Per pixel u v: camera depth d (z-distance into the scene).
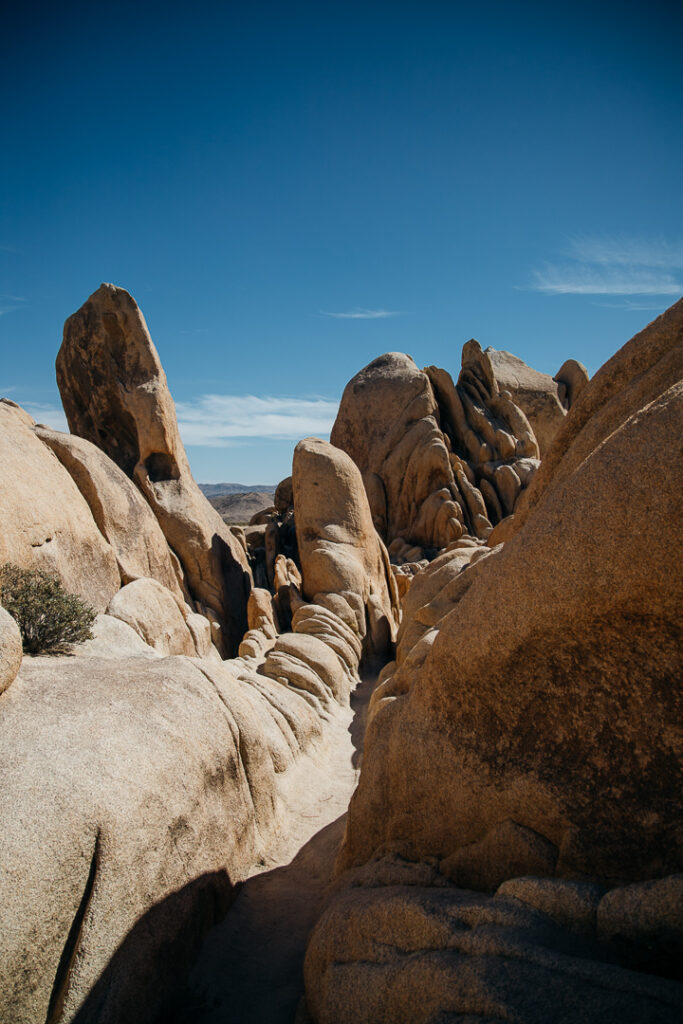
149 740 5.58
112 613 9.69
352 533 17.08
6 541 9.39
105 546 12.41
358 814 6.11
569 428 5.91
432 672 5.32
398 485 26.05
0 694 5.16
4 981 3.87
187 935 5.35
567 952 3.43
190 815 5.67
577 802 4.23
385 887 4.93
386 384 27.73
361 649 15.59
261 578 20.02
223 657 15.34
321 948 4.73
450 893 4.32
